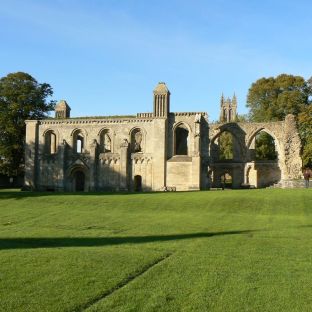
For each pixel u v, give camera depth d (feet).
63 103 285.23
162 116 233.55
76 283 49.73
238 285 49.73
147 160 232.12
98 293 46.42
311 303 43.96
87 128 244.83
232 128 251.39
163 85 235.81
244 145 249.34
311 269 57.41
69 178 241.55
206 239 81.56
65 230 96.07
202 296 45.83
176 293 46.75
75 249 69.77
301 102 296.92
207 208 137.69
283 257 64.80
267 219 115.75
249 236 85.66
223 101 442.09
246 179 247.09
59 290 47.19
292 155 233.96
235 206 139.54
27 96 269.23
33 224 107.55
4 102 268.82
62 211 133.90
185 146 250.78
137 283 50.16
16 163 272.31
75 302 43.52
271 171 249.75
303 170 264.52
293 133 235.81
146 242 78.07
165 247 72.59
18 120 270.87
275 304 43.60
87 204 148.77
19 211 134.82
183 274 54.24
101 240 80.89
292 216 122.62
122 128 239.50
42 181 246.47
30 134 249.34
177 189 226.79
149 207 141.18
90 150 237.04
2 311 40.86
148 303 43.60
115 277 52.44
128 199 156.76
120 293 46.55
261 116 314.96
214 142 259.80
